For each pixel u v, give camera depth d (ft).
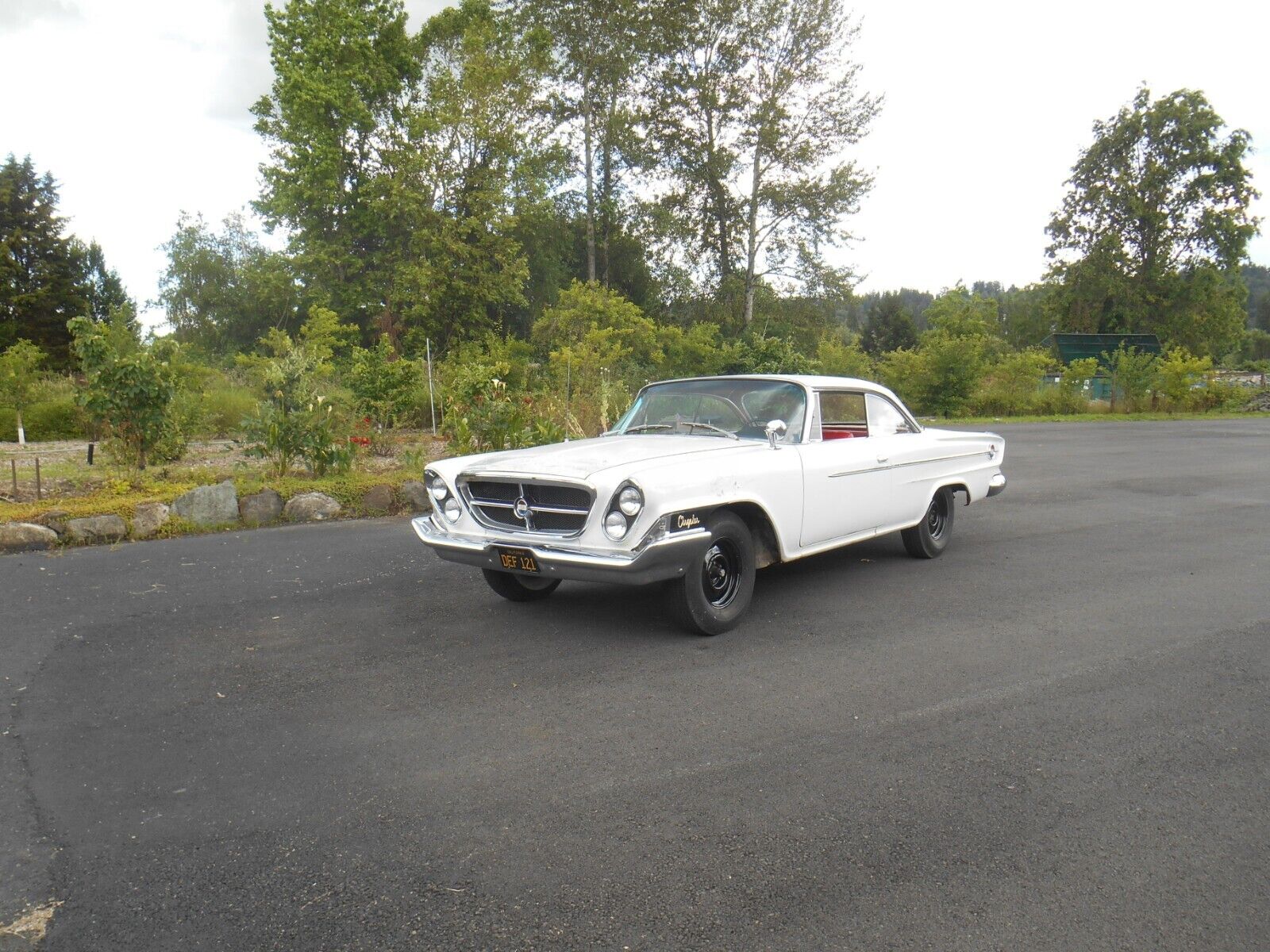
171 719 12.60
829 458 18.22
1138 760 11.12
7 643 15.98
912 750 11.40
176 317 156.15
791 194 117.08
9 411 53.88
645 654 15.26
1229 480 40.01
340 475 30.66
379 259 113.70
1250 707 12.88
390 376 51.34
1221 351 178.91
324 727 12.27
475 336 105.19
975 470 23.72
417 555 23.32
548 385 63.31
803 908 8.07
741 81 116.67
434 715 12.67
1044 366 106.42
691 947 7.54
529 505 15.76
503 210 107.24
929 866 8.76
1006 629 16.71
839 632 16.48
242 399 56.70
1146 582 20.56
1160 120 163.53
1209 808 9.91
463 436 33.94
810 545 18.13
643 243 124.88
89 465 33.68
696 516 15.40
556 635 16.34
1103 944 7.55
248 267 130.93
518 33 112.88
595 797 10.23
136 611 18.08
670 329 91.09
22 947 7.61
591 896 8.31
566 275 129.18
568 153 118.01
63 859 9.01
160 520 25.72
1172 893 8.29
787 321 122.72
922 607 18.28
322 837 9.41
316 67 106.83
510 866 8.84
